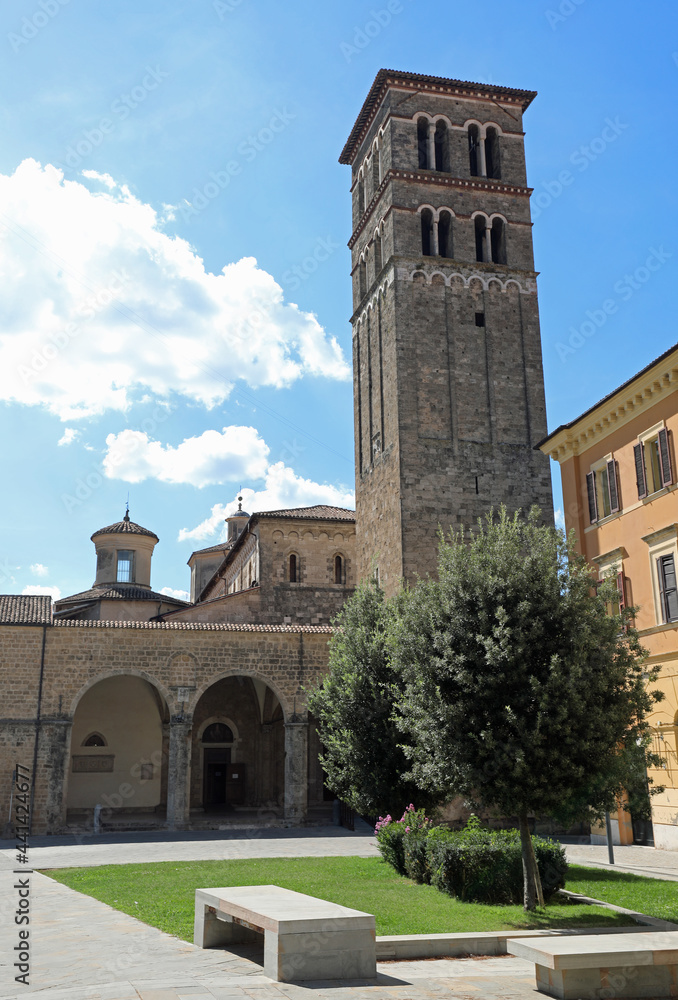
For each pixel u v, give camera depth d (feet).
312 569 186.91
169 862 92.58
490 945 51.67
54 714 135.23
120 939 50.83
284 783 153.58
